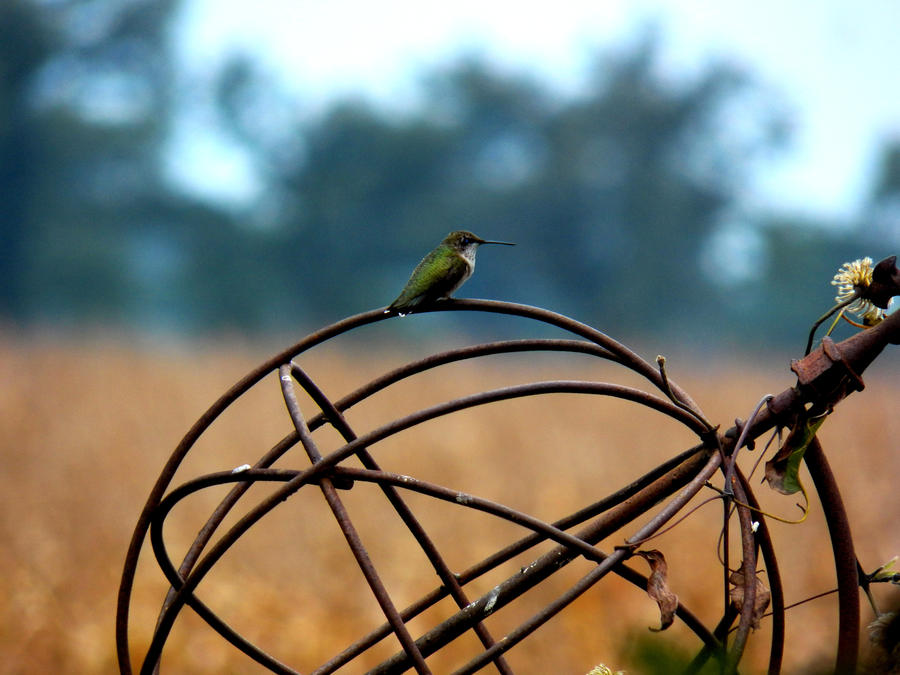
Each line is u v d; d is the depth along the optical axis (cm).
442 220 7438
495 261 7506
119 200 7644
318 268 7538
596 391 256
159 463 1652
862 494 1276
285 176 7738
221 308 7431
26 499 1360
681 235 7444
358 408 2369
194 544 279
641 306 7294
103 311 7275
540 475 1580
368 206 7525
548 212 7444
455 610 880
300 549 1094
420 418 252
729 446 257
